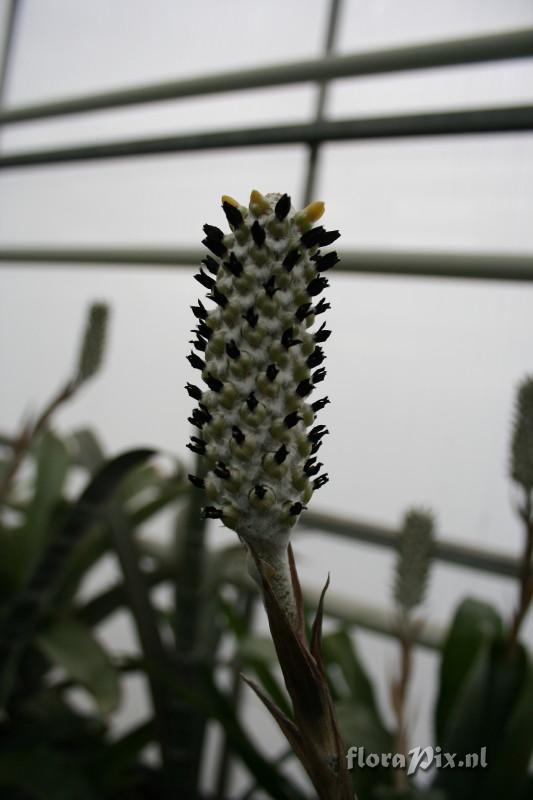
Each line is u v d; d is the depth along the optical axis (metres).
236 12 1.66
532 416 0.69
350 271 1.43
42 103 1.91
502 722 0.79
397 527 1.51
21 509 1.43
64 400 1.03
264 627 1.62
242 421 0.32
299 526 1.58
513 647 0.78
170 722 1.01
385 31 1.46
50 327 2.04
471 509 1.43
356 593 1.59
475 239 1.39
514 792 0.77
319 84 1.52
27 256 1.94
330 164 1.55
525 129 1.22
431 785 0.80
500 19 1.33
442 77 1.39
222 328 0.33
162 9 1.77
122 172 1.86
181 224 1.78
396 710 0.76
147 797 1.35
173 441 1.82
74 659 1.01
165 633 1.34
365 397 1.55
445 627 1.36
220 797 1.64
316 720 0.35
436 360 1.47
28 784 0.99
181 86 1.63
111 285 1.89
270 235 0.33
